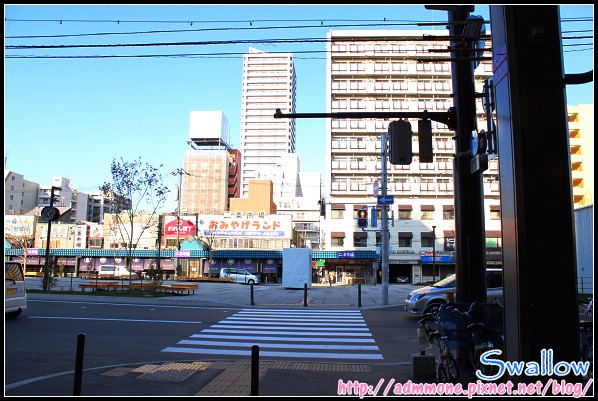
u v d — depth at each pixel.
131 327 12.90
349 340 11.23
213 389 6.39
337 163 54.59
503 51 4.38
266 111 167.00
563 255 4.02
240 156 114.88
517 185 4.09
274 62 169.75
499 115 4.50
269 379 7.04
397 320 15.12
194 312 16.78
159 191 27.52
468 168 7.71
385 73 54.78
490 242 51.28
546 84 4.17
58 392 6.08
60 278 41.75
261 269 54.28
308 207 123.19
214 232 56.03
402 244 53.00
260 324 13.87
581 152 67.06
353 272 54.28
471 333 7.20
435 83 54.75
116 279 37.09
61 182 99.94
